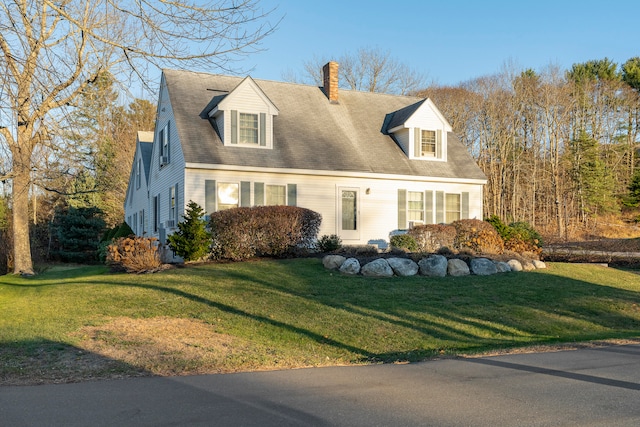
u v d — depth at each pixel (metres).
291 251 19.08
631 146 54.94
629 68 58.38
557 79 51.97
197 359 8.32
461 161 27.69
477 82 54.56
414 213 26.00
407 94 51.53
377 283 15.45
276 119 25.23
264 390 6.61
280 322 11.42
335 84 28.17
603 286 16.89
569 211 49.12
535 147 51.69
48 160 14.05
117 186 37.12
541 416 5.56
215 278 15.52
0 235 26.55
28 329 10.23
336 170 23.84
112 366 7.74
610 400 6.21
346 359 9.10
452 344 10.54
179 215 22.42
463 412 5.70
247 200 22.56
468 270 17.44
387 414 5.60
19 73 9.45
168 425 5.19
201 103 24.20
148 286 14.71
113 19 9.34
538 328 12.11
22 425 5.16
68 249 36.12
